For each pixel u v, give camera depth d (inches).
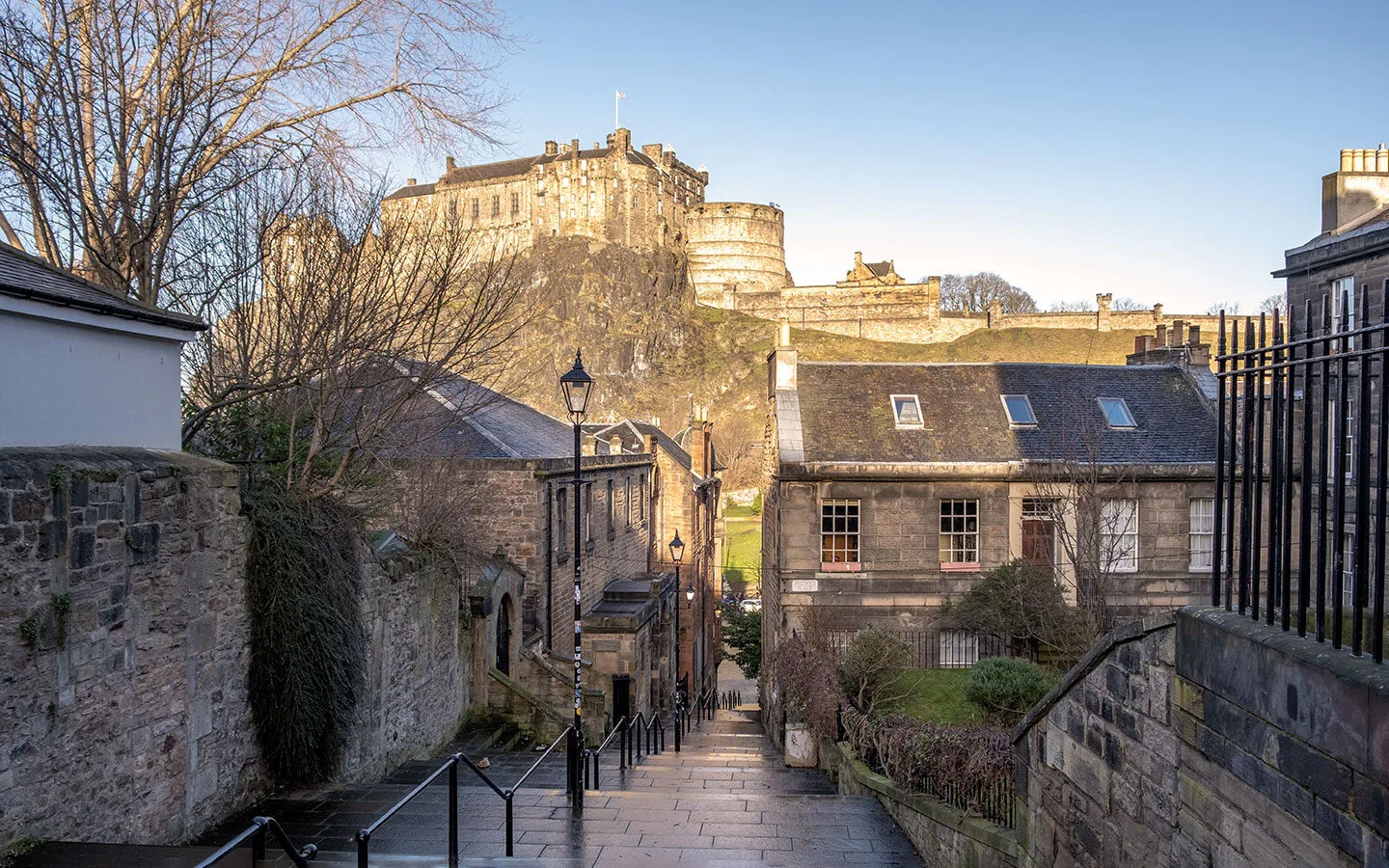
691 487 1462.8
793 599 793.6
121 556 313.1
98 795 301.6
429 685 573.9
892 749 447.2
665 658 1070.4
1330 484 589.9
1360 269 665.0
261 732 405.4
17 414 283.7
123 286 485.4
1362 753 153.7
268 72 542.9
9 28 462.9
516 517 818.2
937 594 792.3
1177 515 792.9
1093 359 3565.5
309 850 224.1
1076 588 695.7
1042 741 301.7
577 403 515.2
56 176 475.5
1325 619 199.5
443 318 638.5
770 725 851.4
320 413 491.8
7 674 263.0
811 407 858.1
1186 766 215.3
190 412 517.3
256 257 531.8
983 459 811.4
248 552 398.9
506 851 335.9
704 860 337.1
